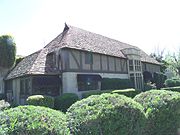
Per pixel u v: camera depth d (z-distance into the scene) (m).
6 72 30.16
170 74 51.72
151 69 43.53
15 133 3.57
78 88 23.67
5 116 3.86
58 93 23.03
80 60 24.39
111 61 29.55
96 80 25.39
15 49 30.27
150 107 6.12
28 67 23.02
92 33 32.19
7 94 28.41
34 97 16.64
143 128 5.50
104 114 4.71
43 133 3.73
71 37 25.64
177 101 6.54
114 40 37.56
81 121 4.56
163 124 6.21
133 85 33.09
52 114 4.29
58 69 23.48
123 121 4.88
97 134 4.54
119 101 5.11
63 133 4.00
